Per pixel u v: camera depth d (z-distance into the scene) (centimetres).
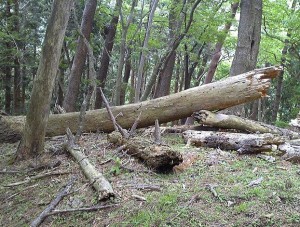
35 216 402
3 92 1838
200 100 650
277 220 321
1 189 476
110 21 1328
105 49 1226
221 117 625
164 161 437
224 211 342
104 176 441
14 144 673
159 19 1244
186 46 1312
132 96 1418
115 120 650
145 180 424
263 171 438
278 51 1573
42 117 543
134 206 367
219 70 1981
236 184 396
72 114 682
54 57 524
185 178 426
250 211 336
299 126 737
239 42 772
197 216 336
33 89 539
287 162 478
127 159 493
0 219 418
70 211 384
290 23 1280
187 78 1401
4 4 1364
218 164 469
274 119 1641
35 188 459
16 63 1527
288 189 372
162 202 361
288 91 1830
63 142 598
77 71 1138
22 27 1371
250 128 618
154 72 932
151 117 667
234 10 1232
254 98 636
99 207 377
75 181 448
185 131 612
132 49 1292
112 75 1576
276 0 1343
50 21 515
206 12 1048
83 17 1127
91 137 641
